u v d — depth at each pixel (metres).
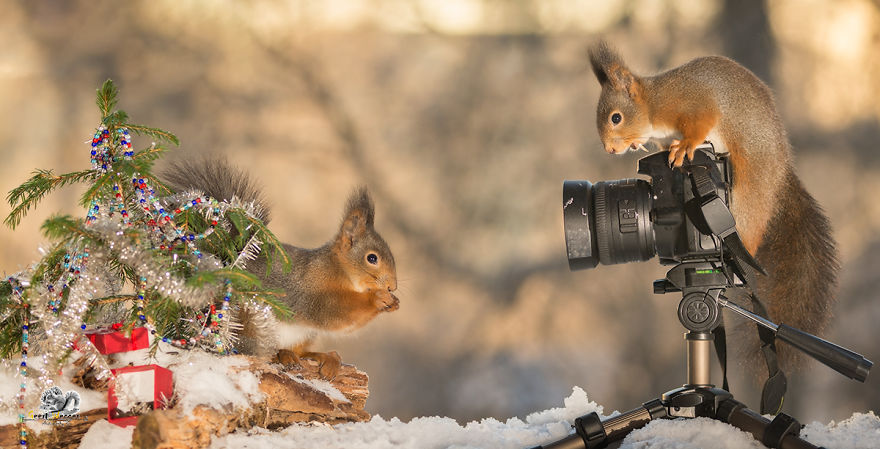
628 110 5.09
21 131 16.03
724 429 3.51
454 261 15.80
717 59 4.77
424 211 16.09
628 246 3.88
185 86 16.56
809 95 14.66
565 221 3.93
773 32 14.95
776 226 4.58
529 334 15.24
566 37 16.61
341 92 16.69
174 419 3.20
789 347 4.47
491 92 16.58
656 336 14.86
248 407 3.49
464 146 16.39
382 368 14.93
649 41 15.96
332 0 16.97
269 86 16.69
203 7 16.78
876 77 14.64
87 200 3.64
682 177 3.79
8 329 3.63
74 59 16.52
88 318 3.78
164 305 3.58
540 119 16.39
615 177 15.91
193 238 3.67
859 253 14.03
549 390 14.67
